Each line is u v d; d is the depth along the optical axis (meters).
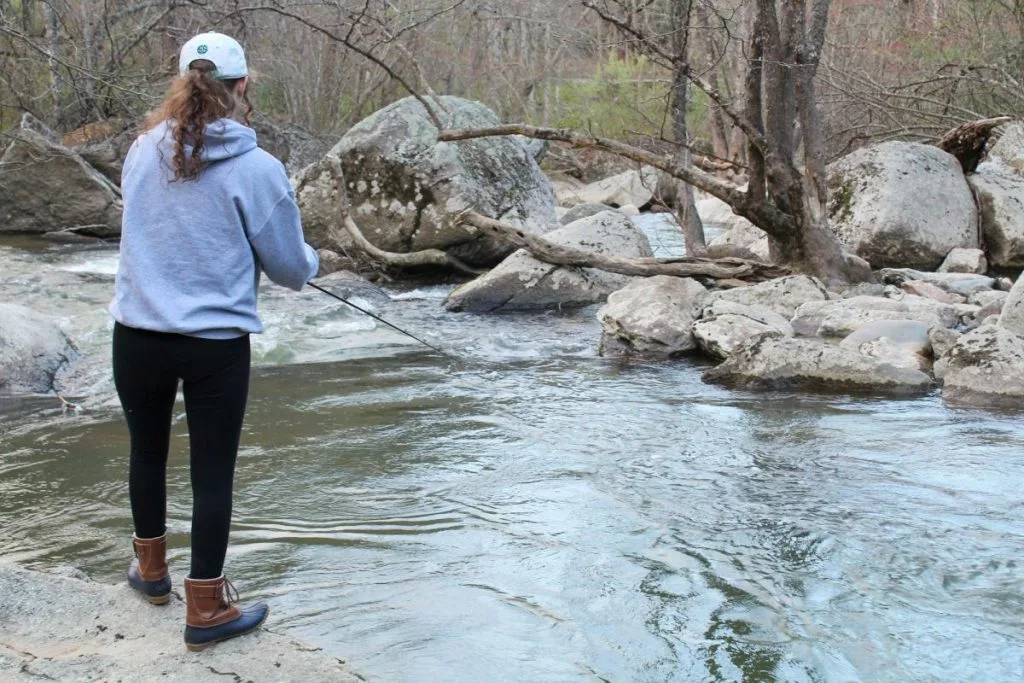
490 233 9.66
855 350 6.47
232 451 2.79
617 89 21.41
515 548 3.75
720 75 21.22
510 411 5.77
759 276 8.98
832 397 6.11
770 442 5.13
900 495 4.30
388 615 3.19
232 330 2.70
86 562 3.63
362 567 3.58
